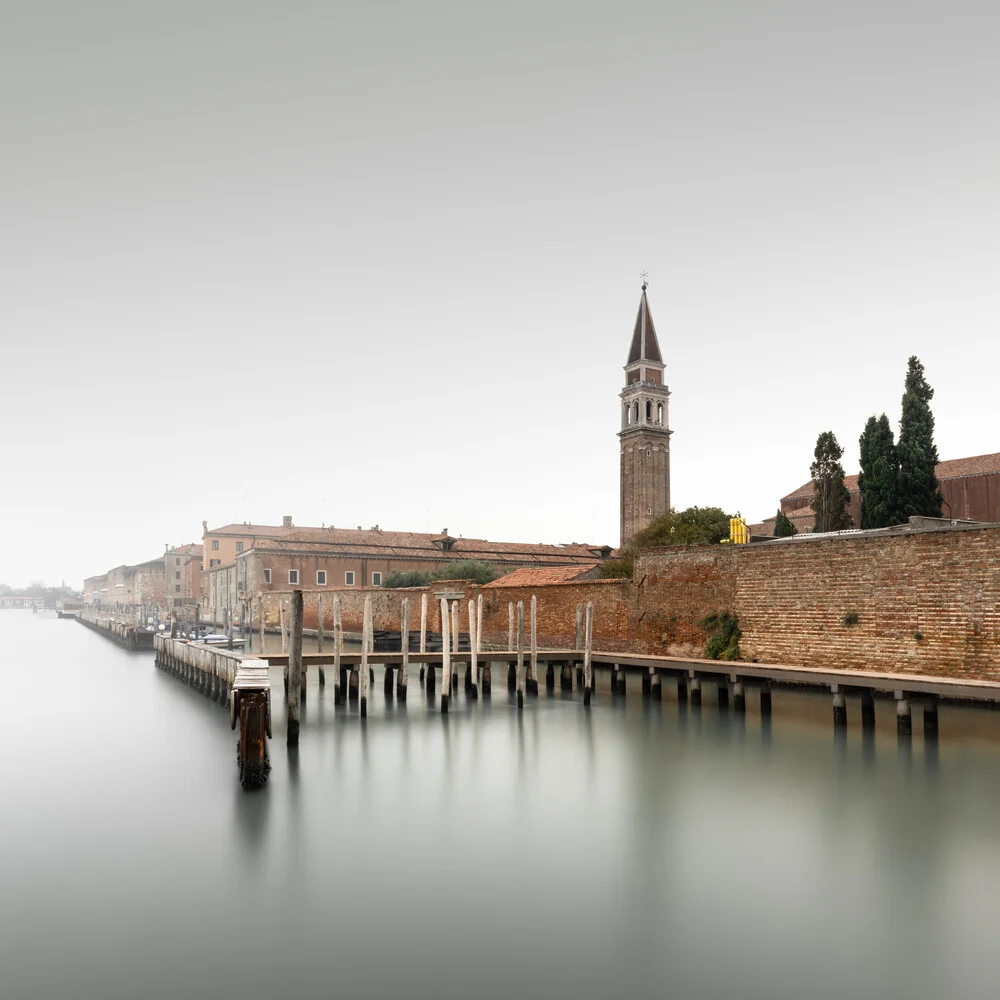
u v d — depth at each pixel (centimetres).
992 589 2148
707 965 880
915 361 4397
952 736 2109
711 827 1369
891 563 2414
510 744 2109
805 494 6769
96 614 11806
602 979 855
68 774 1883
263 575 7675
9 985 869
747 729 2311
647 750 2023
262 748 1703
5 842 1353
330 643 6244
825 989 826
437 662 2970
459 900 1071
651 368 10444
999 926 966
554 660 3212
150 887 1141
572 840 1311
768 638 2827
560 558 8956
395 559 8256
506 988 841
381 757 1953
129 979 880
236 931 991
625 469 10344
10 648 6762
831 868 1163
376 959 912
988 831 1331
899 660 2381
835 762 1852
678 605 3225
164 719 2762
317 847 1297
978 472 5431
